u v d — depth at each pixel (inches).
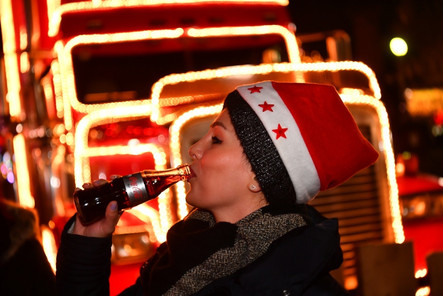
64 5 199.9
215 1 215.5
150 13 206.5
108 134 183.3
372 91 193.8
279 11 226.8
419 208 200.5
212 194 72.9
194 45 213.2
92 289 74.8
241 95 73.4
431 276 155.7
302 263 66.4
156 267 74.9
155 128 184.2
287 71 190.5
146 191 75.5
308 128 71.7
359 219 177.6
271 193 71.5
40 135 203.0
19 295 86.0
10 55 210.7
